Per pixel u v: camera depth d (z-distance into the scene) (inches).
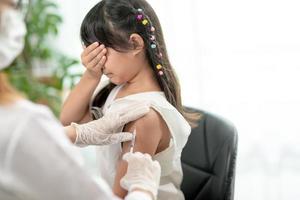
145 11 41.2
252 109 86.9
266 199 88.7
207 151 48.1
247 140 88.2
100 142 39.7
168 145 41.4
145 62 42.0
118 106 42.0
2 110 25.3
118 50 39.9
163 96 42.8
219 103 87.8
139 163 34.9
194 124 48.8
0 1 25.2
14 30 26.0
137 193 32.5
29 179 25.3
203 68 86.9
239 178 89.4
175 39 86.2
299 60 82.4
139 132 39.0
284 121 85.9
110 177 43.2
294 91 84.0
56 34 101.1
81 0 98.6
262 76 85.0
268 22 82.2
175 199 43.3
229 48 85.0
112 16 39.5
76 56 103.5
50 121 26.3
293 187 87.4
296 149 86.4
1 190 25.5
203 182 48.3
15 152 24.5
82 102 46.3
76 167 26.2
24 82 95.0
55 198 26.2
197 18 85.0
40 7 98.7
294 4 80.3
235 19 83.6
